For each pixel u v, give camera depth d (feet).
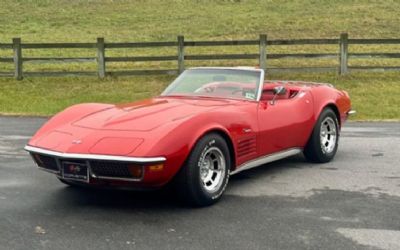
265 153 19.70
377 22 90.99
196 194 16.48
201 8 111.45
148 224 15.34
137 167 15.19
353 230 14.79
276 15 101.55
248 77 20.62
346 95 25.16
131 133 16.06
